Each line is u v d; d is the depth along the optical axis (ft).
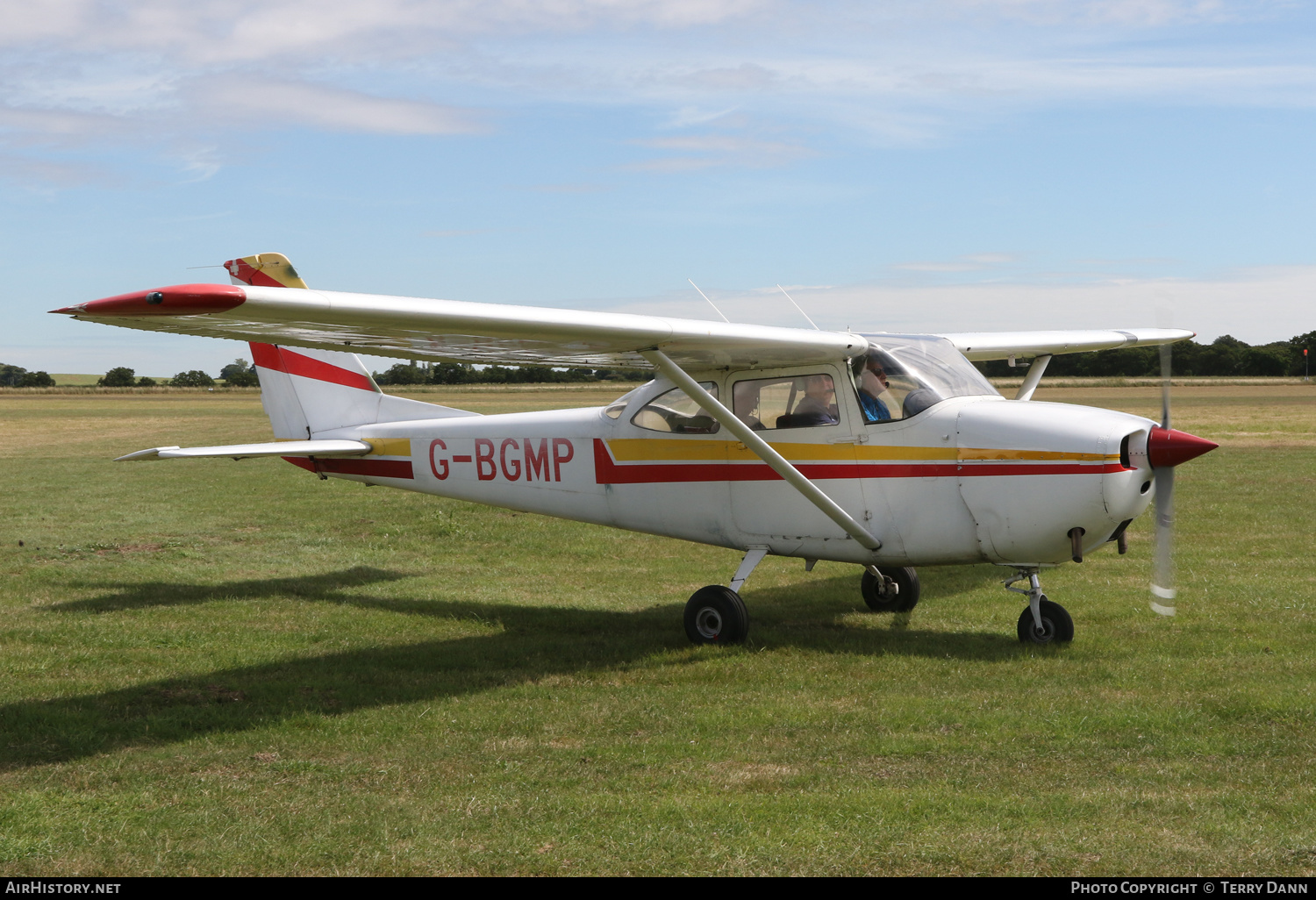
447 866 10.17
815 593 25.90
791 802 11.64
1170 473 18.54
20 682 17.62
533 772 12.92
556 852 10.44
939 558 19.61
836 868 9.99
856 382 19.97
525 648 20.25
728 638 20.18
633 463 22.85
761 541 21.33
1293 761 12.76
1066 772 12.55
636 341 17.69
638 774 12.81
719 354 19.57
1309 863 9.89
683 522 22.39
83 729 14.87
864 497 19.95
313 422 28.76
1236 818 10.96
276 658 19.45
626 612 24.31
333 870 10.10
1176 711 14.80
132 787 12.53
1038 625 19.58
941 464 19.16
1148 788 11.96
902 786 12.19
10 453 76.54
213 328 14.98
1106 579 26.16
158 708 16.06
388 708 15.98
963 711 15.11
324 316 13.85
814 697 16.17
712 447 21.67
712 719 15.03
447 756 13.60
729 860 10.19
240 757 13.66
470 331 15.89
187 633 21.58
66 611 23.86
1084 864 9.95
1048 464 18.11
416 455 26.68
